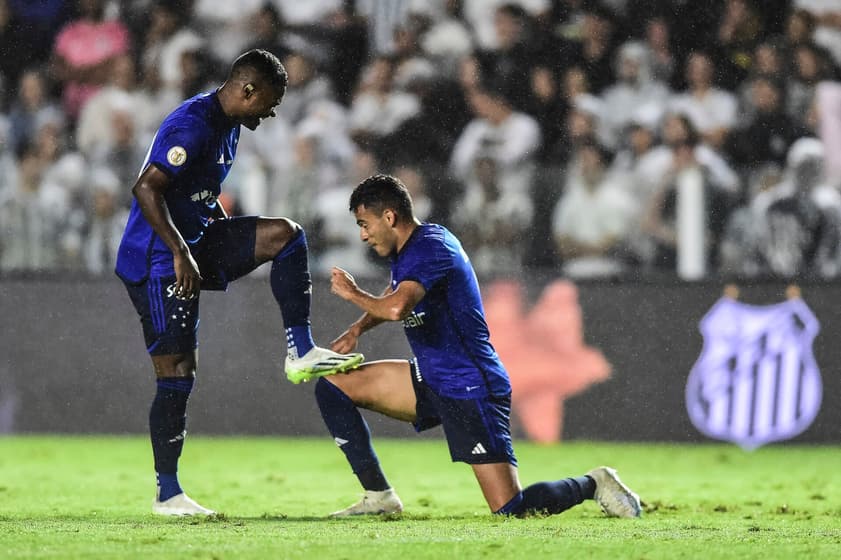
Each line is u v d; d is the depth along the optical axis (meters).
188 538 17.05
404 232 19.88
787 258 40.25
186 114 19.83
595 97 48.22
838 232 40.31
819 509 23.56
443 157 47.09
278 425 40.19
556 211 40.66
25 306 40.50
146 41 50.75
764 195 40.44
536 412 39.97
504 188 40.66
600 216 40.41
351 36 50.50
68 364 40.44
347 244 40.97
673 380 39.62
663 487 28.70
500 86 48.22
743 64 47.94
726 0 48.19
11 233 41.22
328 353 20.83
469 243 40.81
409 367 21.09
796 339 39.28
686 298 39.59
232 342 40.22
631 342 39.72
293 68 48.97
